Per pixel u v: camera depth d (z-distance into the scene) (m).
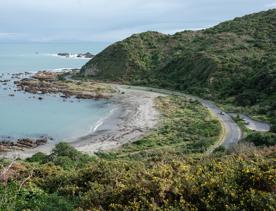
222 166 12.53
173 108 94.31
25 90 120.50
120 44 172.50
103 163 15.43
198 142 58.56
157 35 185.50
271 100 88.06
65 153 35.88
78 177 14.56
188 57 143.75
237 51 137.00
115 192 11.23
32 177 16.05
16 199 11.95
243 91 102.25
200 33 184.12
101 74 159.62
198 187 10.47
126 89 128.75
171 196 10.38
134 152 55.50
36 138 66.88
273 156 14.72
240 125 73.19
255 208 9.05
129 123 78.75
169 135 67.19
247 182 10.52
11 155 53.94
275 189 10.05
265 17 175.00
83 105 100.38
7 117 84.44
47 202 11.65
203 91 113.50
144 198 10.27
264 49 137.62
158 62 160.75
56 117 85.56
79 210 10.64
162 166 13.24
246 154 15.85
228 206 9.20
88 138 67.50
